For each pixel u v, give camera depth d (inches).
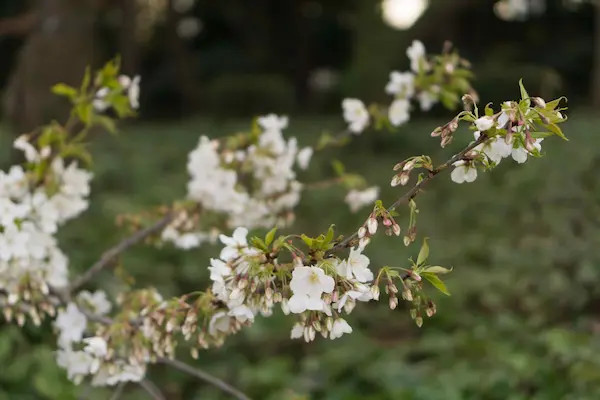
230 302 60.4
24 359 145.3
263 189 106.0
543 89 386.0
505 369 153.0
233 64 797.2
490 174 305.0
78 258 185.0
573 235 223.3
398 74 104.7
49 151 94.0
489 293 193.2
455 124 54.5
